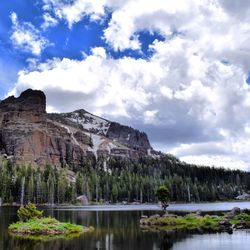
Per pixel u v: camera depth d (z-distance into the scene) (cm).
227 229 6069
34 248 4122
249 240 4706
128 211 11994
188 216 7625
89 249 4056
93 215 9594
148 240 4766
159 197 9394
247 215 7269
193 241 4662
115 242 4594
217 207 15488
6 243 4522
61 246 4272
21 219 6569
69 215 9562
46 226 5781
